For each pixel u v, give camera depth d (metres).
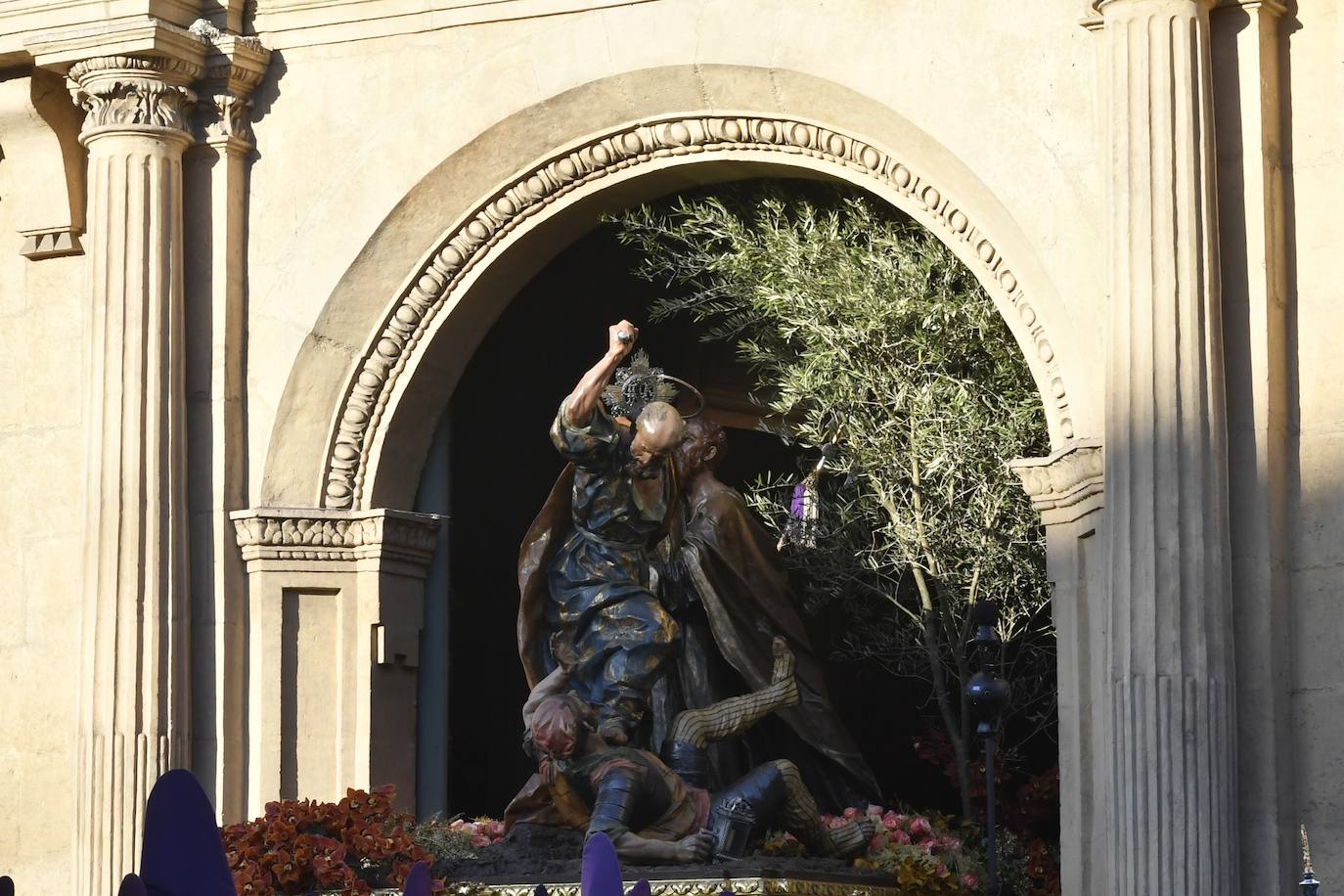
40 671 14.47
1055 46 12.16
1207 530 10.99
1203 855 10.73
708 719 12.43
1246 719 11.10
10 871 14.36
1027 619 14.55
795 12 12.85
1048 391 12.16
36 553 14.59
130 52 13.73
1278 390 11.38
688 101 13.37
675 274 15.12
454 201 13.96
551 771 11.90
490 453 15.66
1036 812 13.55
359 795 12.45
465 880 11.77
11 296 14.88
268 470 14.07
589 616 12.51
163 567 13.71
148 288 13.84
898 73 12.53
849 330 13.41
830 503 14.17
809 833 12.19
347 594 14.13
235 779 13.86
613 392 12.93
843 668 16.17
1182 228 11.18
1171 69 11.30
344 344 14.12
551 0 13.55
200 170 14.23
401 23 13.94
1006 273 12.45
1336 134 11.53
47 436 14.65
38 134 14.47
